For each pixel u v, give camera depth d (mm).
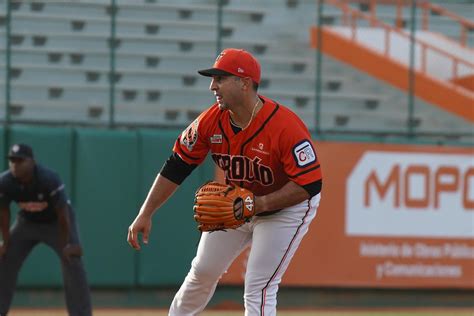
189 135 18844
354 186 40719
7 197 27375
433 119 45656
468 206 41688
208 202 17922
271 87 45500
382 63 46406
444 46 49344
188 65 44344
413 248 41094
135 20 44219
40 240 28156
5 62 42125
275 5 46375
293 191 17984
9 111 39750
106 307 38875
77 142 38781
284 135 17922
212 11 45406
